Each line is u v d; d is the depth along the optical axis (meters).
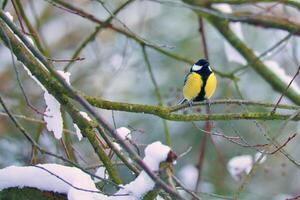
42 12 17.34
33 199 6.78
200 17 11.65
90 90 17.50
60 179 6.23
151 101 17.61
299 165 6.61
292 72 15.66
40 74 7.09
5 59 16.20
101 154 7.11
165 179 5.80
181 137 16.86
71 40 17.97
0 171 6.83
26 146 14.12
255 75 17.30
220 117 7.19
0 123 14.48
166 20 18.17
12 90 15.53
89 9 17.47
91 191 6.18
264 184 16.06
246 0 10.62
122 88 17.81
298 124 15.79
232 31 11.80
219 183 14.59
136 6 17.84
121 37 17.22
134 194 6.25
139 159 5.28
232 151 16.03
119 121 16.77
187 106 7.42
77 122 7.09
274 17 11.08
